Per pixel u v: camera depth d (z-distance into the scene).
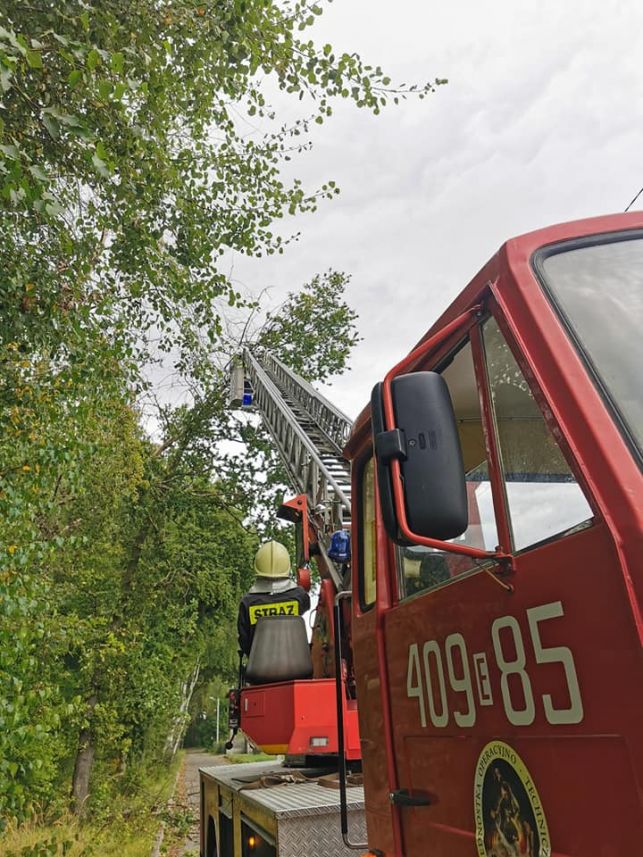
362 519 3.00
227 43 4.99
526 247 1.85
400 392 1.67
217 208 6.88
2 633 4.30
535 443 1.63
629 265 1.78
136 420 10.70
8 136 4.21
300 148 7.52
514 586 1.62
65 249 4.48
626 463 1.37
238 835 4.30
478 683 1.78
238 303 7.24
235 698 5.70
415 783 2.15
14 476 4.81
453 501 1.56
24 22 4.27
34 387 4.93
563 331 1.64
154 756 21.14
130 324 6.37
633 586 1.25
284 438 10.02
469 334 2.01
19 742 4.30
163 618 16.33
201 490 17.16
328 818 3.34
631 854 1.22
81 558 11.56
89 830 12.42
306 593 5.83
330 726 4.61
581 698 1.37
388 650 2.44
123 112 4.71
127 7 4.64
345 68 5.57
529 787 1.53
